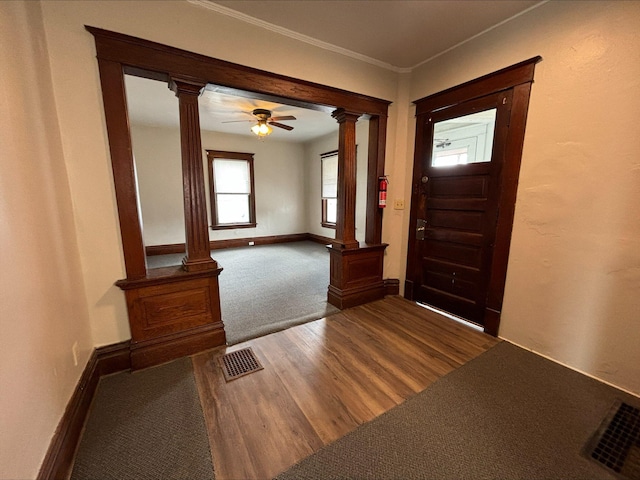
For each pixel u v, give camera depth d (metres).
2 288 0.93
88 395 1.61
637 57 1.60
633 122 1.64
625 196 1.70
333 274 3.14
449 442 1.39
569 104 1.89
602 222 1.80
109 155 1.80
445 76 2.67
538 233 2.12
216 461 1.29
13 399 0.93
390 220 3.29
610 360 1.82
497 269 2.40
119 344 1.96
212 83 2.08
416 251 3.15
